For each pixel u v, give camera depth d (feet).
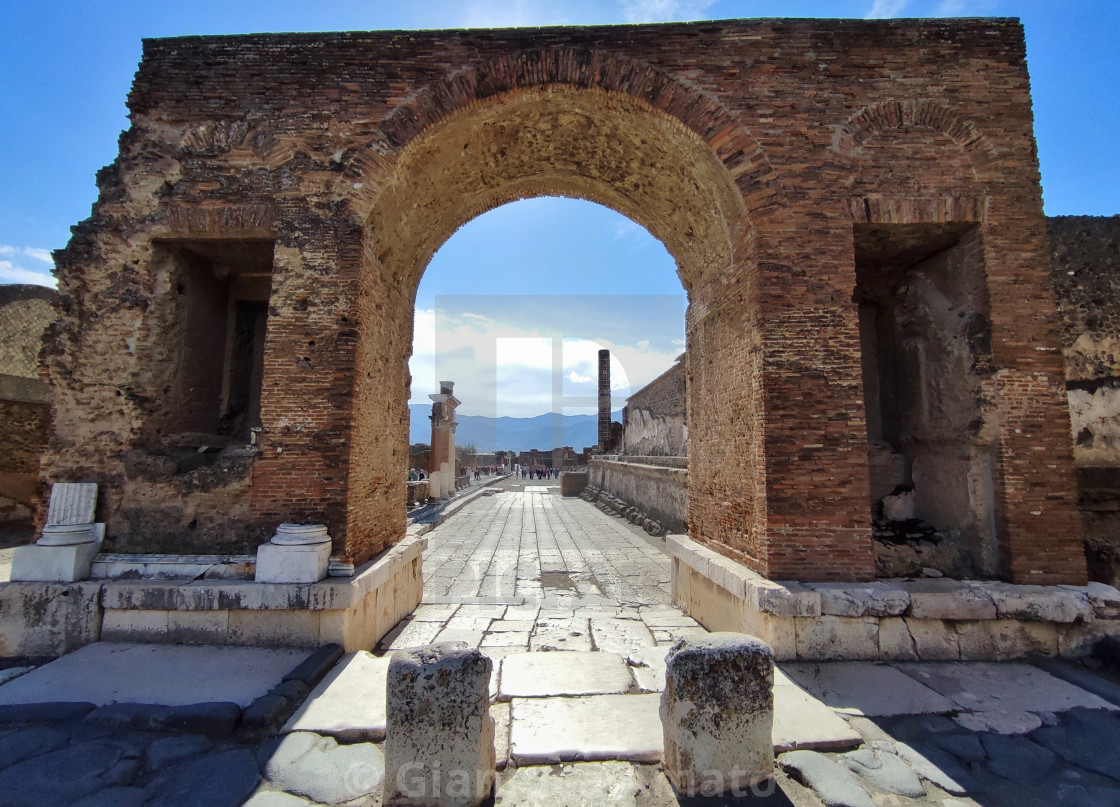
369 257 21.11
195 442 22.41
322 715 13.47
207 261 23.98
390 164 20.67
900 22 20.85
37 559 17.83
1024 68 20.79
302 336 19.76
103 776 11.18
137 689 14.34
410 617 23.90
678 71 20.79
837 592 17.20
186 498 19.31
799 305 19.33
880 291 25.95
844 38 20.77
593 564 36.32
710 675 11.06
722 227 22.18
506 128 22.86
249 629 17.46
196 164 20.67
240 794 10.75
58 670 15.44
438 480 63.16
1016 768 11.87
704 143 20.49
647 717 13.93
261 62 21.12
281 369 19.58
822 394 18.93
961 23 20.94
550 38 21.21
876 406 26.50
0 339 45.19
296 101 20.88
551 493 101.09
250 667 15.78
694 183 22.48
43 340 20.04
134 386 20.10
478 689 10.62
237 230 20.43
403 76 21.08
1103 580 22.94
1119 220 27.17
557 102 21.86
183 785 10.96
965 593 17.57
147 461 19.51
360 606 18.89
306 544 17.78
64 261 20.35
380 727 12.96
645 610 25.35
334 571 18.43
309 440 19.27
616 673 16.74
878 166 20.21
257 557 17.69
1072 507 18.94
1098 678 16.12
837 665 16.74
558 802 10.70
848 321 19.24
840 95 20.48
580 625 22.80
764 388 18.99
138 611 17.65
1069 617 17.26
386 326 23.50
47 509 19.07
